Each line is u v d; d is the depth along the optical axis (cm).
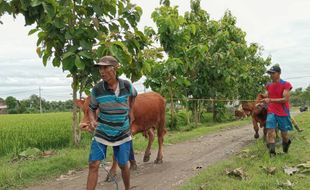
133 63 693
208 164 603
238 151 706
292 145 698
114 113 392
